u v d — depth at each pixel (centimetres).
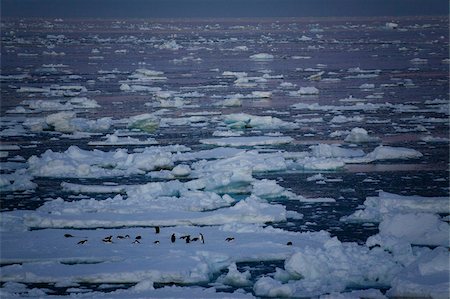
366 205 9425
